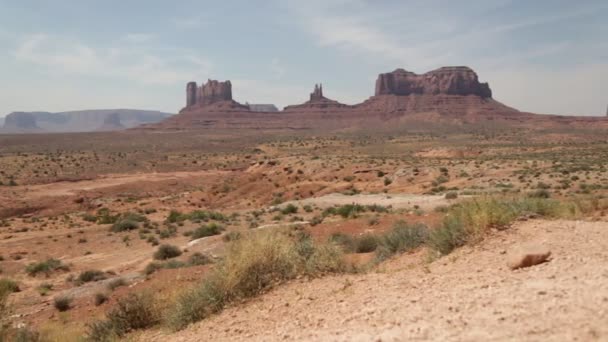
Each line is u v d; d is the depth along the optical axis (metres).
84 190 83.62
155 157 142.12
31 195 76.50
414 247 10.23
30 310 15.95
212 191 77.69
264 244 8.12
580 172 50.53
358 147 149.50
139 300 9.32
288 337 5.43
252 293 7.66
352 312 5.70
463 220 8.49
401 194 51.03
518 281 5.50
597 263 5.66
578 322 3.96
